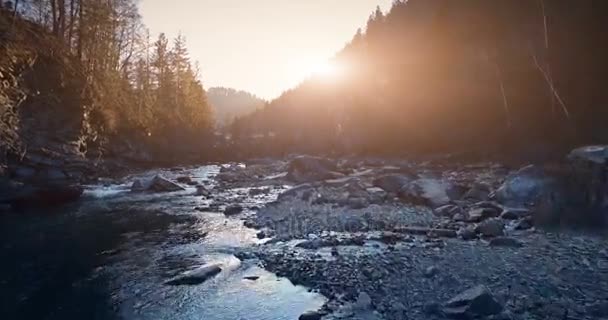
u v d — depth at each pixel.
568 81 35.34
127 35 48.69
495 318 6.89
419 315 7.33
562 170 17.02
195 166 50.03
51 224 16.17
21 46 24.00
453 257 10.60
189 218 17.39
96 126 33.31
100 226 15.87
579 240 11.85
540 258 10.23
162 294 8.98
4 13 25.28
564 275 8.95
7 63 21.47
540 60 38.09
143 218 17.39
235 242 13.30
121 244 13.17
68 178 24.62
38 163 22.70
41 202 20.22
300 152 70.88
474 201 18.38
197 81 82.06
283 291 8.96
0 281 9.88
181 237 14.06
